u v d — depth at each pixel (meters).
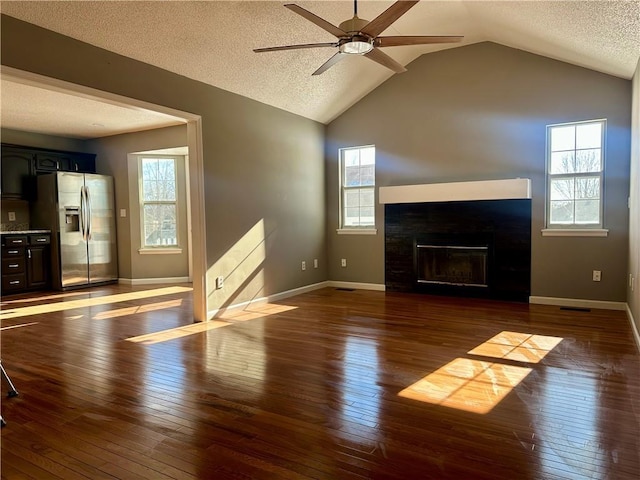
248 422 2.37
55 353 3.59
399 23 4.73
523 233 5.30
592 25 3.50
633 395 2.63
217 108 4.81
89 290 6.64
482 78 5.48
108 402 2.64
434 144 5.84
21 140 6.62
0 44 3.03
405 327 4.27
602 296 4.94
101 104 5.21
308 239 6.37
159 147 6.79
